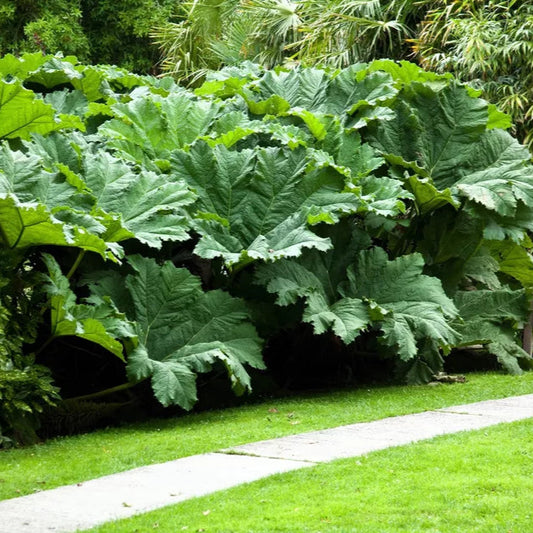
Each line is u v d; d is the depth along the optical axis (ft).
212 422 26.99
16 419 25.12
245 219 31.78
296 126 35.47
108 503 17.95
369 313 31.42
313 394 32.71
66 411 27.40
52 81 36.45
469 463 20.34
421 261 32.50
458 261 36.17
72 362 31.40
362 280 32.32
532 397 30.12
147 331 28.35
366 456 21.20
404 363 33.86
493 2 46.16
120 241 30.48
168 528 16.05
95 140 33.65
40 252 29.84
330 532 15.70
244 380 28.32
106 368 31.35
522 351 36.14
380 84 36.27
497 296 36.09
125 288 28.81
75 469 21.07
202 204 31.68
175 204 29.68
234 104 36.37
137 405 29.84
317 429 25.18
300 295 30.48
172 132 34.09
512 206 34.68
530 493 18.03
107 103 35.65
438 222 36.24
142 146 33.63
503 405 28.53
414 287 32.17
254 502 17.60
